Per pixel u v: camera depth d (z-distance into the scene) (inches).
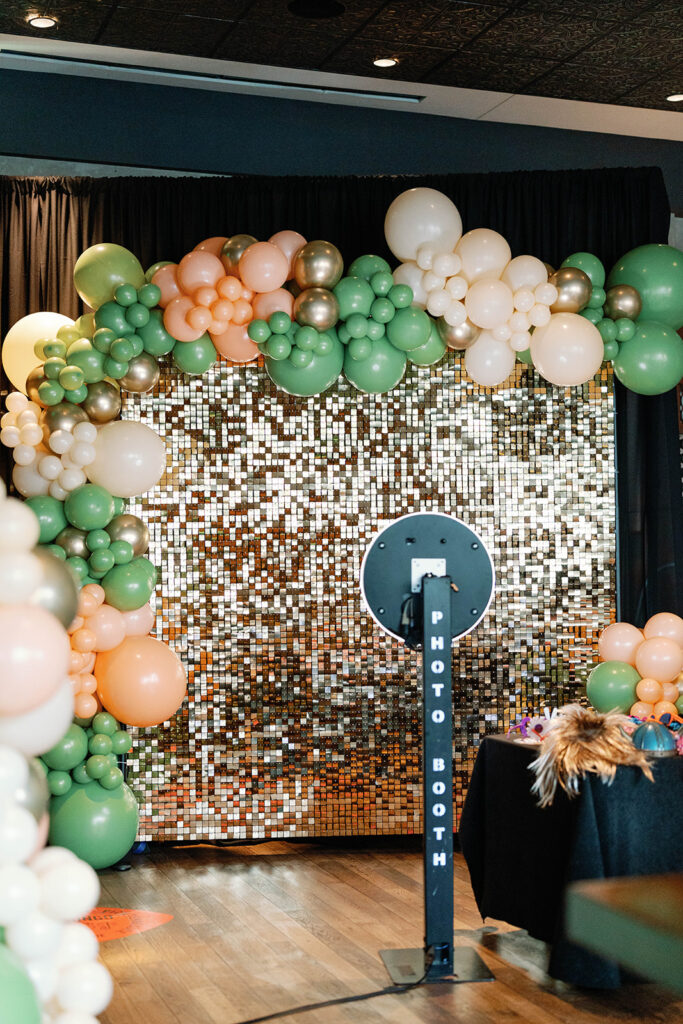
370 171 259.3
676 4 200.8
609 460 245.6
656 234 246.2
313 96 251.8
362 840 241.4
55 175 244.7
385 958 160.1
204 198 240.8
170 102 247.6
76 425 194.1
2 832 96.0
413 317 192.9
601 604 244.7
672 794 150.6
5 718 101.8
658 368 206.8
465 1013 140.4
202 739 236.7
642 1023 137.0
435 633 153.4
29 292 234.5
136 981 153.4
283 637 239.0
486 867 169.2
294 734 238.5
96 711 196.5
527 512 243.6
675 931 101.3
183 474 237.5
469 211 245.6
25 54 228.4
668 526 240.7
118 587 196.2
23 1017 88.0
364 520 240.8
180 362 198.2
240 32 215.3
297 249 198.2
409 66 232.2
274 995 147.4
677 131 273.3
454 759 240.7
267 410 239.3
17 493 229.1
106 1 200.8
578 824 145.2
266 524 239.1
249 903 191.6
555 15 205.8
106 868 216.7
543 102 253.1
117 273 195.3
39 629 99.1
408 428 242.1
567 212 246.4
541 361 198.7
